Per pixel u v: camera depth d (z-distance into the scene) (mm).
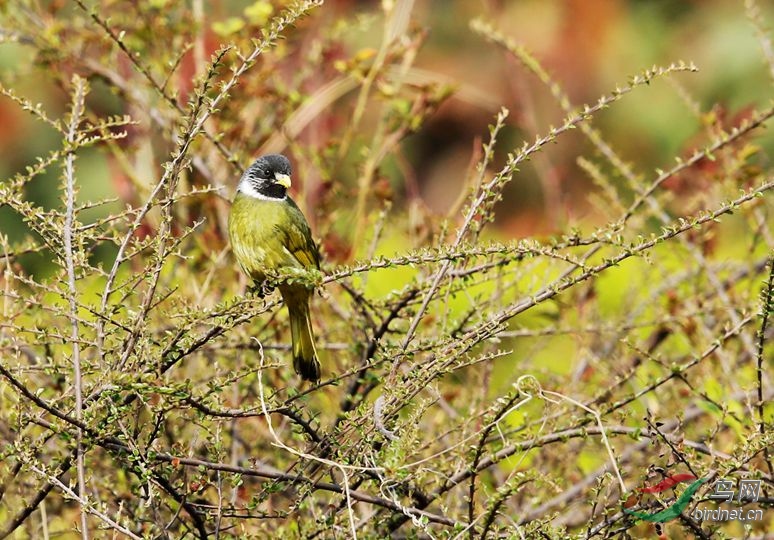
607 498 7703
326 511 8430
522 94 14922
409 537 7602
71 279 7422
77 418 6945
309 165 12852
